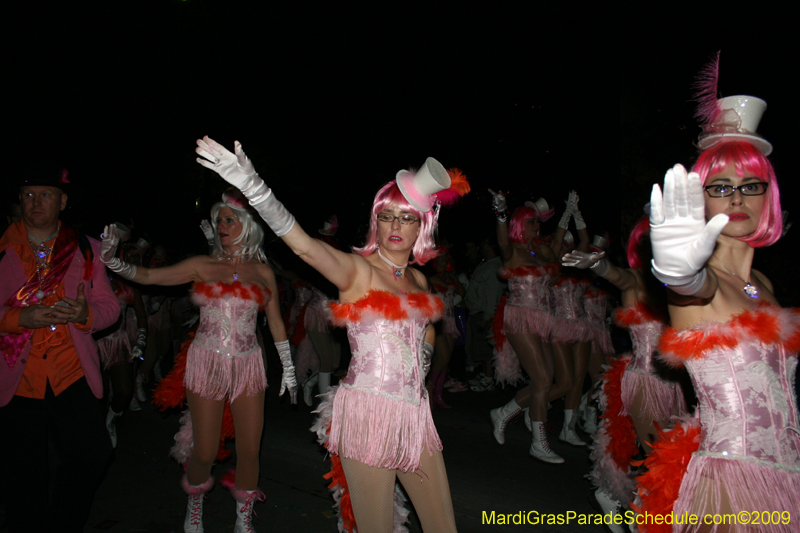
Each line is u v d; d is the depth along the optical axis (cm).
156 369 878
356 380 280
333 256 264
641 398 382
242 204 430
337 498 312
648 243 389
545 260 613
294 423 695
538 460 572
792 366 215
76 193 361
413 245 319
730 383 212
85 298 336
